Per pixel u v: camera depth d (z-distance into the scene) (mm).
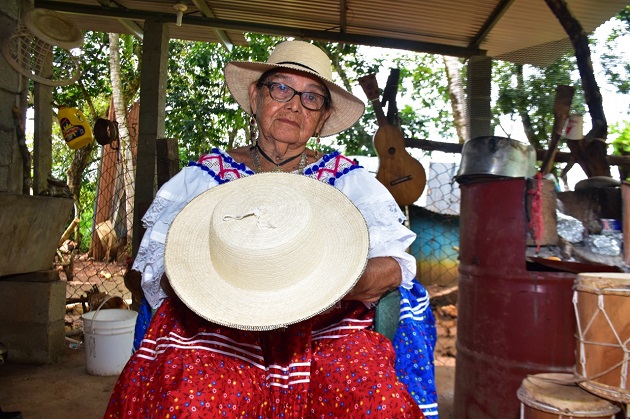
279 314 1567
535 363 3021
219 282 1645
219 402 1620
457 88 9328
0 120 4297
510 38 5508
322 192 1769
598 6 4688
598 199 3299
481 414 3191
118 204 11188
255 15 5547
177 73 12453
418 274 7871
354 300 1999
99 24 6414
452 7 4930
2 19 4277
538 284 3014
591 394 2277
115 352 4312
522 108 4332
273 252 1575
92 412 3611
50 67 4867
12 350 4527
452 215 7410
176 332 1847
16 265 4172
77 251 12781
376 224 1988
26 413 3551
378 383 1721
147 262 1935
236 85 2338
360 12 5191
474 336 3260
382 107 4914
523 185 3055
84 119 5203
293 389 1786
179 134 11891
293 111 2131
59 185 4602
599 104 4008
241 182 1778
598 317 2154
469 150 3572
